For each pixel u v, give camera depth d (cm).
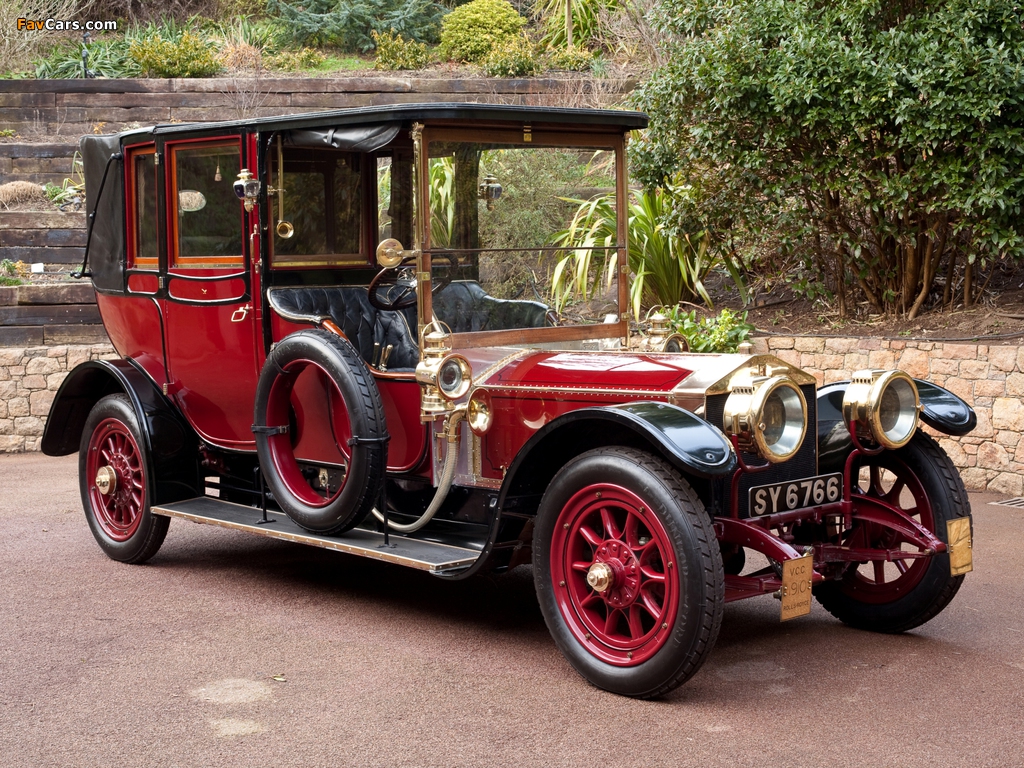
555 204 465
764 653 406
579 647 369
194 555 564
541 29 1688
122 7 1919
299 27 1777
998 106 638
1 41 1656
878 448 404
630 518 354
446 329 432
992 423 655
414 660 397
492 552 391
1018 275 788
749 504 373
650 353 433
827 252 786
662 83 770
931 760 308
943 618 448
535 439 373
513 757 312
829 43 691
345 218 509
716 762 307
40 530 612
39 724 339
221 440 518
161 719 342
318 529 443
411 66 1650
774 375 376
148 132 518
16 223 1105
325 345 433
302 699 358
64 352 873
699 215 796
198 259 507
